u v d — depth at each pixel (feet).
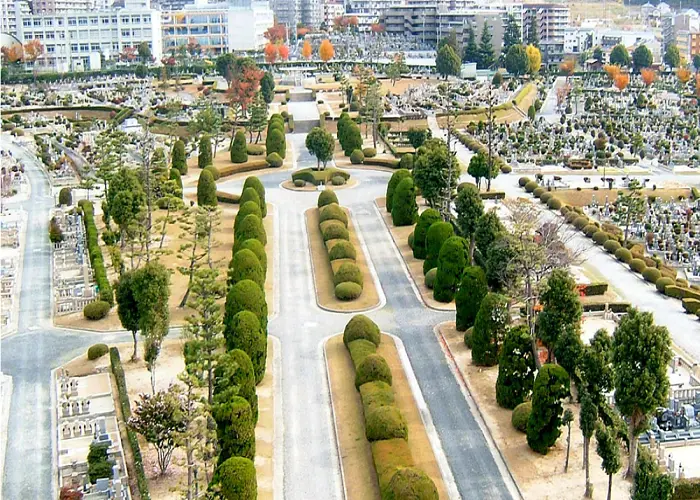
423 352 449.89
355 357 424.87
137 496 325.21
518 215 543.80
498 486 333.42
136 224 530.68
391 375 409.49
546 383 343.26
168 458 345.92
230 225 653.30
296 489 332.80
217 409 328.49
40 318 497.46
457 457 353.31
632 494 306.55
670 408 383.04
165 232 593.01
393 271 566.36
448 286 507.71
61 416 387.14
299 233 644.27
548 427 347.36
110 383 415.03
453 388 411.13
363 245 616.80
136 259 566.77
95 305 490.90
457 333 468.75
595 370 341.21
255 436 360.69
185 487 324.80
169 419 331.77
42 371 433.48
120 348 453.99
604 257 604.08
